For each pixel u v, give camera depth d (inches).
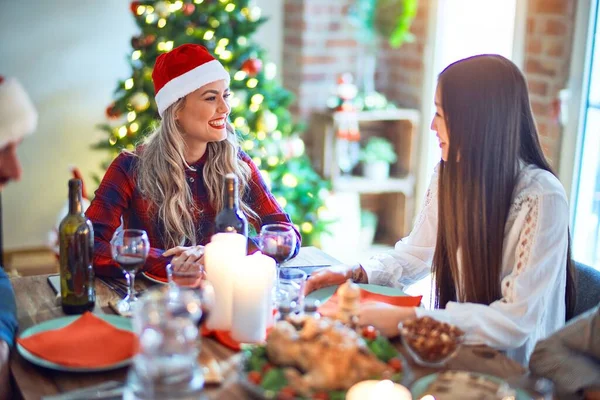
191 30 137.9
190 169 86.6
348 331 52.7
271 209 90.7
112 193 84.5
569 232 71.6
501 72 66.7
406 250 80.0
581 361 55.0
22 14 163.9
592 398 53.6
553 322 70.6
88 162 176.4
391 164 178.2
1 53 164.2
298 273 69.2
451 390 52.2
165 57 86.3
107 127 151.7
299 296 64.9
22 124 54.2
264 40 179.8
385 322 62.0
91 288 67.8
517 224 67.6
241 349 59.0
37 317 66.9
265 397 48.8
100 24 170.1
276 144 151.3
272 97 149.6
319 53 171.3
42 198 174.2
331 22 170.1
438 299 75.3
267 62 167.5
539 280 65.7
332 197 167.3
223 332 61.7
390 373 51.4
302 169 158.7
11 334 61.6
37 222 175.0
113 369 56.4
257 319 59.5
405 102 175.9
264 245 69.5
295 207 149.5
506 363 58.9
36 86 168.4
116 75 173.9
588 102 120.2
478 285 69.6
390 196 181.9
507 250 68.8
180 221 84.5
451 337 56.2
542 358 56.6
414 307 64.2
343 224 169.5
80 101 172.6
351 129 164.6
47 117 170.6
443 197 71.3
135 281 75.5
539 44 126.3
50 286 74.5
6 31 163.5
